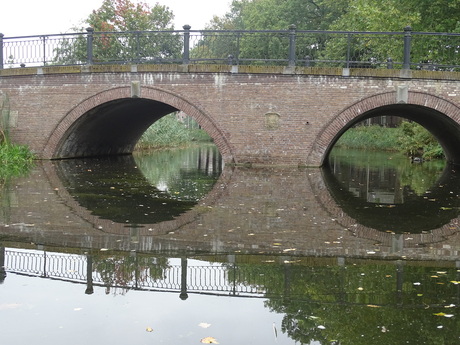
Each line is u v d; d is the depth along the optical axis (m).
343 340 3.62
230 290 4.66
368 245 6.34
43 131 16.94
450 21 19.73
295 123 15.13
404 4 21.08
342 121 14.84
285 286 4.77
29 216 7.79
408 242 6.54
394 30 20.73
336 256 5.78
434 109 14.39
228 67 15.29
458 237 6.87
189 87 15.60
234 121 15.42
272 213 8.40
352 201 10.07
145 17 34.41
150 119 23.38
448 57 17.38
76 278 4.93
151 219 7.76
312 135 15.07
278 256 5.75
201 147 36.91
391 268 5.37
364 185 13.01
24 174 13.54
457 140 18.14
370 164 20.69
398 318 4.03
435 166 19.81
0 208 8.41
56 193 10.30
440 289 4.71
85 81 16.38
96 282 4.84
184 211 8.48
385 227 7.50
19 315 4.02
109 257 5.63
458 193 11.62
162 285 4.78
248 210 8.66
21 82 16.91
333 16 35.22
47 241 6.26
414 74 14.31
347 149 34.47
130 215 8.06
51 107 16.77
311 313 4.13
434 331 3.78
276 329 3.83
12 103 17.02
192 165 19.22
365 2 22.61
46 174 13.72
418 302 4.38
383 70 14.44
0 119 16.95
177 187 11.76
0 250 5.82
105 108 17.72
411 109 16.59
